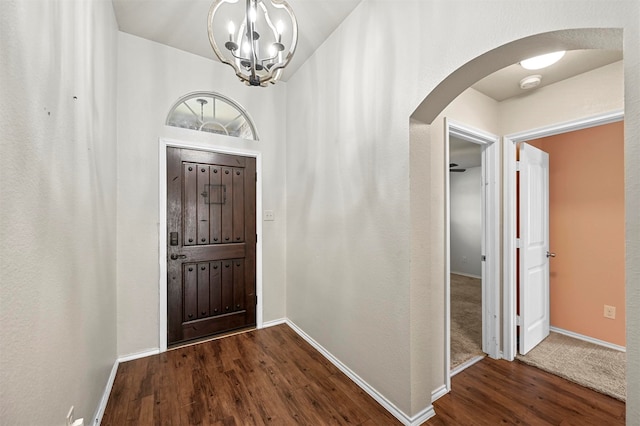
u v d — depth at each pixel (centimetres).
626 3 87
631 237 83
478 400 181
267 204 303
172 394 183
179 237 255
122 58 232
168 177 251
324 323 237
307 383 196
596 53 177
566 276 279
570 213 278
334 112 224
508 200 236
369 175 188
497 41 117
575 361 228
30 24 86
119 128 228
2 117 71
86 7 143
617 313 249
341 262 215
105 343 182
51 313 99
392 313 169
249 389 189
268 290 302
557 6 101
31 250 86
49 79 100
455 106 204
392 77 169
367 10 189
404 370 160
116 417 163
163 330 242
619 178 252
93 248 155
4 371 71
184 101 267
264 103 302
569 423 161
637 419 81
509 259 234
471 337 275
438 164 190
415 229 161
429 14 147
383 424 159
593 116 196
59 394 105
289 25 216
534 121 223
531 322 249
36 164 90
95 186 159
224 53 266
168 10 208
